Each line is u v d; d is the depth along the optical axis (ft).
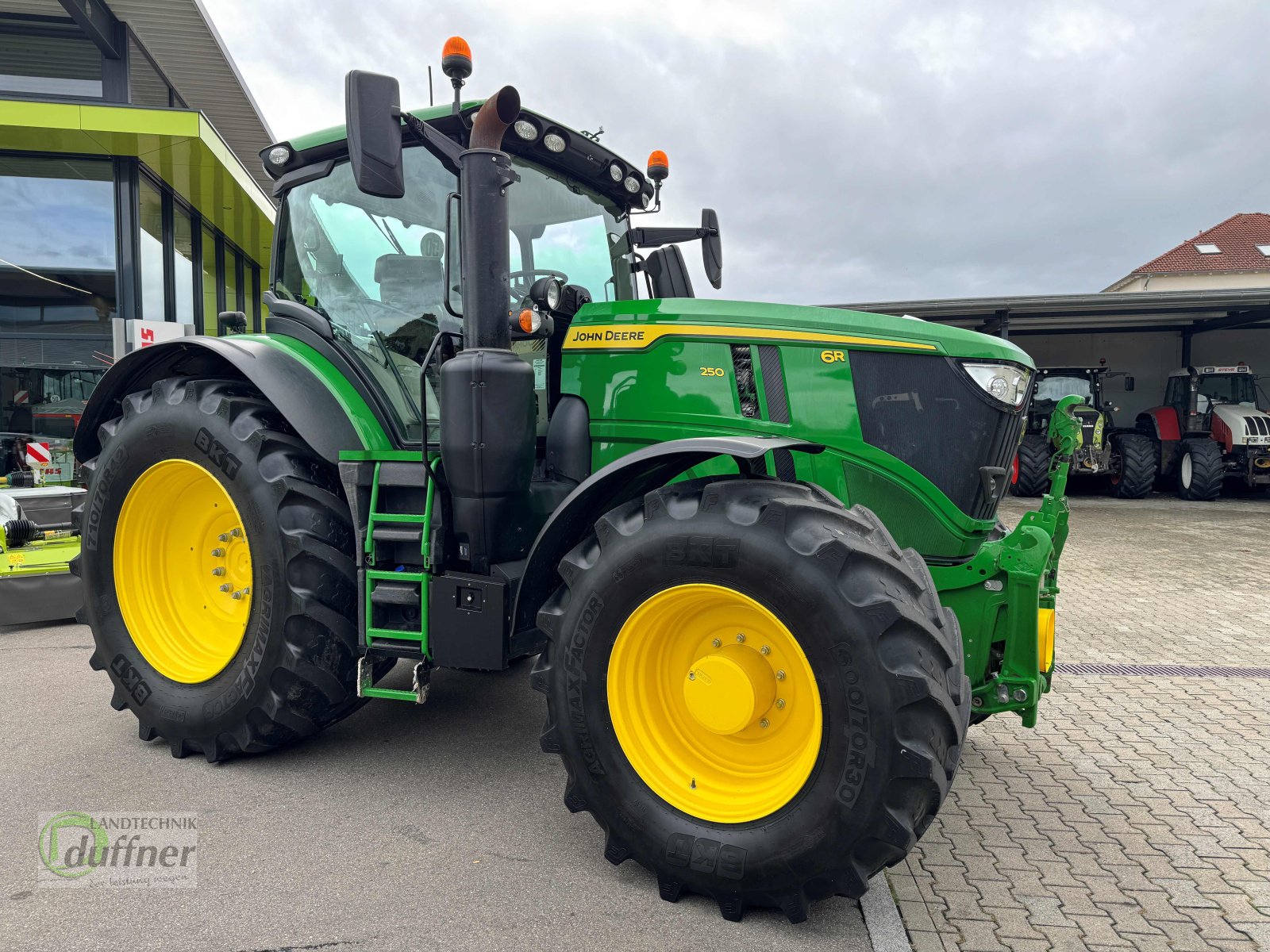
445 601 8.86
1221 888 7.56
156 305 37.22
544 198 11.09
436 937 6.61
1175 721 12.10
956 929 6.89
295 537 9.34
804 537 6.76
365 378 10.39
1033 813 9.12
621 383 9.81
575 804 7.72
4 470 33.24
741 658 7.23
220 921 6.78
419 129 8.72
